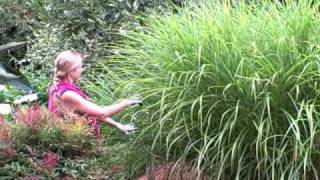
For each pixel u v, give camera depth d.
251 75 4.10
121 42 6.44
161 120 4.13
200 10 4.93
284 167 4.02
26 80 7.14
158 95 4.42
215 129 4.22
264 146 3.98
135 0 7.36
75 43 7.79
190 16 4.96
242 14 4.73
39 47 8.47
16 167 4.51
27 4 9.83
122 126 4.61
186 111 4.28
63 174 4.69
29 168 4.55
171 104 4.27
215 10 4.90
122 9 7.47
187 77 4.23
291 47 4.23
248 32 4.52
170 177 4.41
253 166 4.15
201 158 4.02
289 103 4.14
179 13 5.27
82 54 7.50
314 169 3.98
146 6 7.30
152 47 4.73
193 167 4.24
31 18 9.81
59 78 5.09
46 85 8.05
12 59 8.98
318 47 4.16
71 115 4.94
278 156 3.93
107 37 7.54
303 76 4.11
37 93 7.68
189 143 4.25
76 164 4.78
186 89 4.25
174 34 4.59
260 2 5.20
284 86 4.12
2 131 4.72
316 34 4.40
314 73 4.10
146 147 4.57
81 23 7.80
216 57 4.25
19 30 9.88
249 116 4.13
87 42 7.63
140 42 5.03
